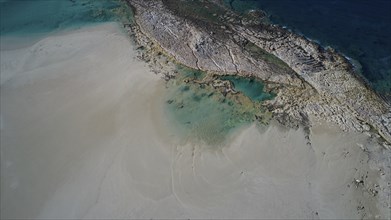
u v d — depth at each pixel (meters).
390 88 27.11
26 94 26.84
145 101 26.14
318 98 26.16
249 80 27.50
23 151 23.30
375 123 24.81
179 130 24.36
